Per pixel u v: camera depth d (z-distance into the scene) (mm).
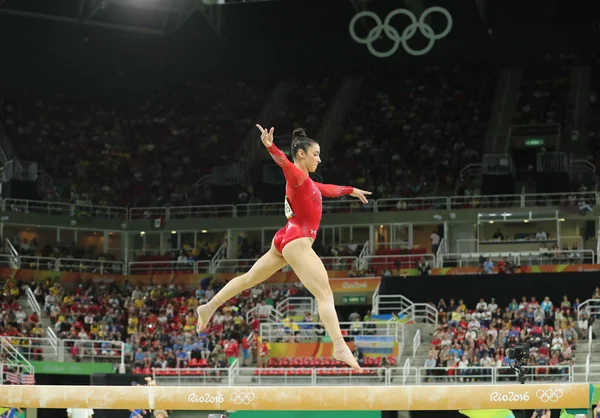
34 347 35125
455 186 49344
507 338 32625
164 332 38406
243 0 46969
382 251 45188
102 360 36219
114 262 46344
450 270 41250
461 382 31750
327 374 33719
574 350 33094
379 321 36656
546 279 37750
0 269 41906
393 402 7426
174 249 48406
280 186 49000
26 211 46125
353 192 7164
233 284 6914
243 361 35656
